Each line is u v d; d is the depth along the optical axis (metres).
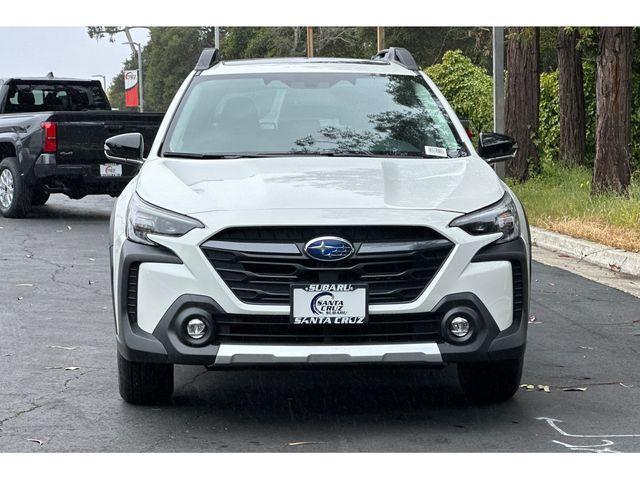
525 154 16.95
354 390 5.33
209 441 4.45
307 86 5.89
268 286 4.46
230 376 5.62
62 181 13.48
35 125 13.41
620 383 5.49
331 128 5.59
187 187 4.77
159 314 4.52
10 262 9.99
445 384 5.45
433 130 5.65
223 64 6.21
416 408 4.98
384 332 4.50
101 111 13.42
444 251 4.52
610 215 11.65
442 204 4.59
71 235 12.12
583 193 13.85
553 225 11.70
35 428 4.64
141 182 4.96
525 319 4.69
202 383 5.46
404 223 4.47
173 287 4.48
